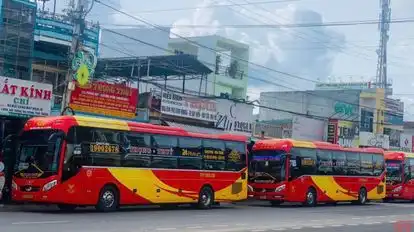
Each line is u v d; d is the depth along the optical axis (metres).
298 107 59.28
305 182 29.47
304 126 43.00
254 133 37.09
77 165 18.80
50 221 15.53
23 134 19.30
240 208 26.27
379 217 23.94
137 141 21.09
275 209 26.47
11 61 28.28
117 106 26.80
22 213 17.97
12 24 28.50
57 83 30.95
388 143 54.00
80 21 25.55
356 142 49.25
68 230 13.43
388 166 39.41
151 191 21.47
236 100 34.75
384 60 58.06
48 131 18.83
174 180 22.55
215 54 59.22
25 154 19.02
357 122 50.78
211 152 24.67
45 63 30.72
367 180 34.69
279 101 60.38
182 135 23.22
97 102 25.75
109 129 20.06
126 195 20.45
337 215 23.92
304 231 16.11
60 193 18.31
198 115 31.84
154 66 34.44
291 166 28.72
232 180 25.67
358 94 58.16
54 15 31.64
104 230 13.91
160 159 22.02
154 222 16.75
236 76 61.28
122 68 35.03
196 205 24.58
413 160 40.06
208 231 14.84
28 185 18.64
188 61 34.69
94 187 19.27
